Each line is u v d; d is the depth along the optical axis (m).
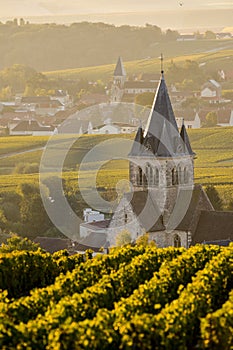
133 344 63.66
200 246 100.38
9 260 94.44
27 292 94.38
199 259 93.19
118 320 65.75
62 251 104.56
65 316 67.75
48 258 98.38
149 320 64.62
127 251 99.94
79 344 61.44
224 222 147.50
